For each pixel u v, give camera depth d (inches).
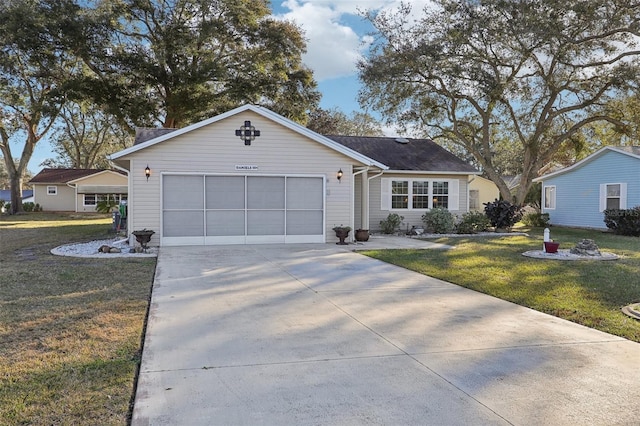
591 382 135.2
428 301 240.4
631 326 193.3
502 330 188.9
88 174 1501.0
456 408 118.0
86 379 134.3
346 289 268.5
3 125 1178.0
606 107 748.0
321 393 126.5
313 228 521.7
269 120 501.0
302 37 1065.5
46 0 885.8
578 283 283.1
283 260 379.9
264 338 175.5
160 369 142.9
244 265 351.6
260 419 111.1
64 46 916.0
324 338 176.2
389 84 747.4
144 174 467.5
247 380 135.0
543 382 135.1
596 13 637.3
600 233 670.5
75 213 1321.4
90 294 248.1
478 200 1121.4
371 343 170.6
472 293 260.7
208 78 985.5
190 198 482.3
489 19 668.7
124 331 181.9
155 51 955.3
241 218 498.6
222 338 175.0
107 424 108.3
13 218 1087.0
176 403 119.3
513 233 669.3
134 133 1034.1
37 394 124.0
